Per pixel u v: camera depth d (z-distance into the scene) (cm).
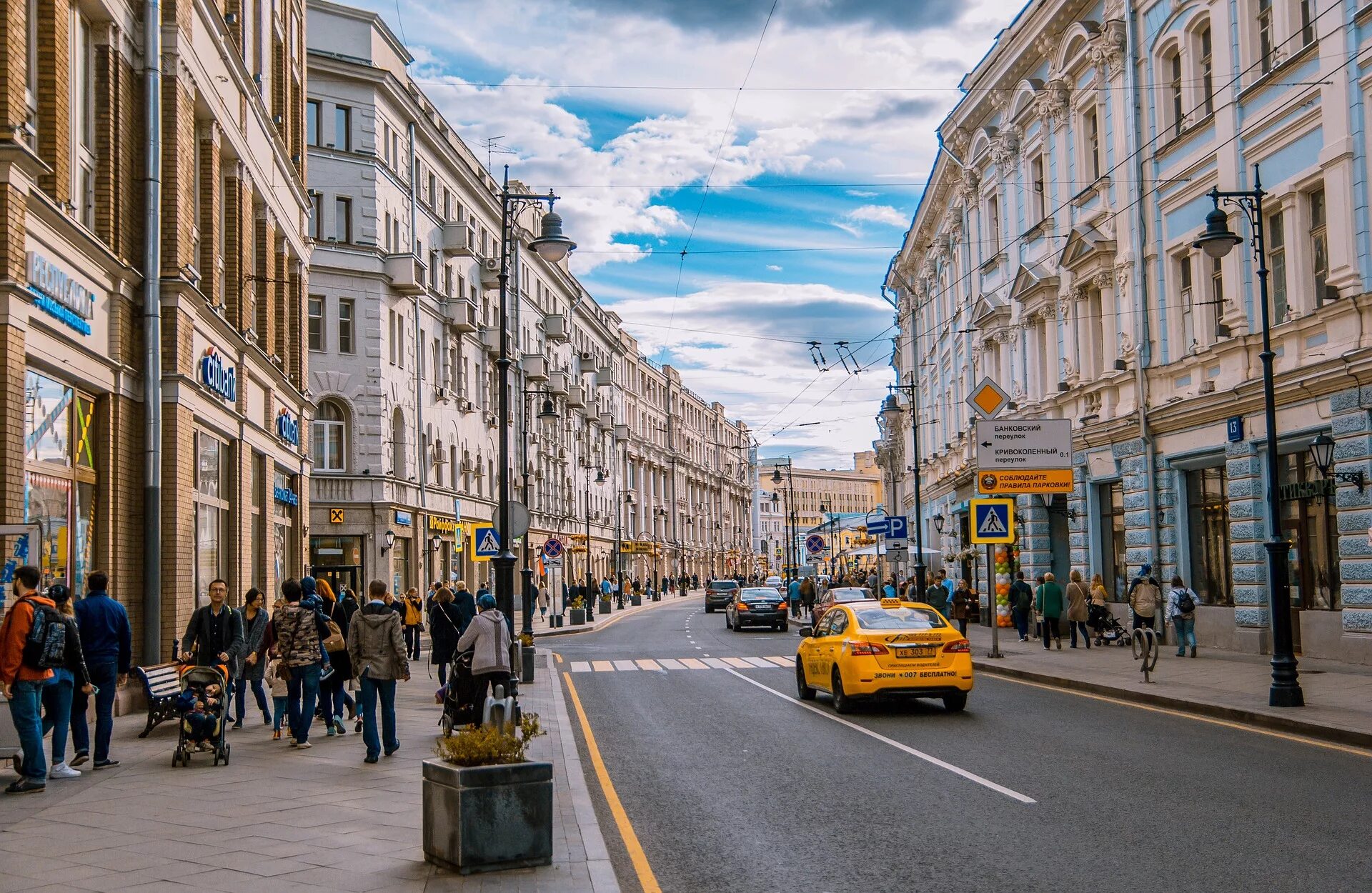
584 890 681
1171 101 2534
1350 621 1923
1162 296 2559
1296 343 2075
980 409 2619
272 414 2584
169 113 1809
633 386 10019
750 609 4175
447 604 1917
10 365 1260
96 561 1614
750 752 1296
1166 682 1839
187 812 930
